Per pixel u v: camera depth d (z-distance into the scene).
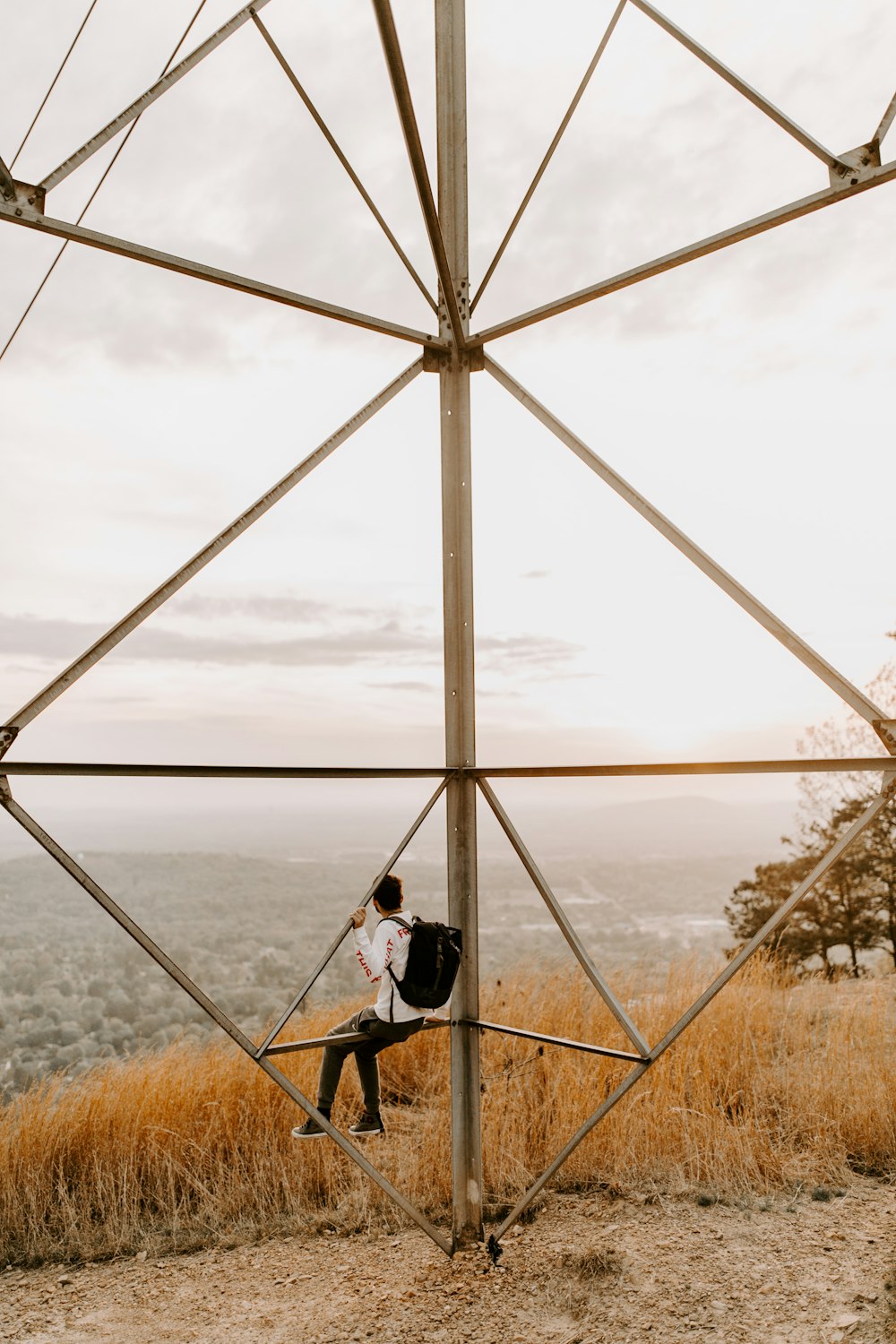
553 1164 4.85
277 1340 4.32
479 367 5.31
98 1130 6.19
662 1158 6.07
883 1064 6.70
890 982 9.84
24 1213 5.74
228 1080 6.68
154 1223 5.77
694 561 4.40
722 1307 4.41
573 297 4.70
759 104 4.06
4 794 3.75
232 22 4.48
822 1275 4.67
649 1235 5.22
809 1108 6.32
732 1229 5.25
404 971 4.94
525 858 4.95
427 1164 5.98
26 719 3.78
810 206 3.89
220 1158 6.20
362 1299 4.68
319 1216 5.76
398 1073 7.52
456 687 5.29
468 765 5.27
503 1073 6.92
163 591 4.12
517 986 8.45
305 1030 7.65
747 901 14.12
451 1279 4.83
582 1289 4.64
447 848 5.30
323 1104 5.07
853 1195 5.63
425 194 4.20
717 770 4.30
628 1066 6.78
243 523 4.36
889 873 12.70
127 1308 4.77
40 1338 4.50
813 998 8.81
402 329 5.07
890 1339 4.04
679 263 4.35
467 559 5.31
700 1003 4.32
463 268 5.37
